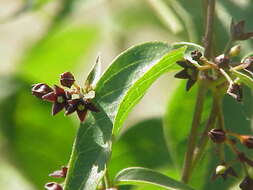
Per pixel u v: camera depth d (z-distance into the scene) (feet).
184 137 0.74
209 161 0.73
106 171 0.58
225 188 0.74
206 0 0.65
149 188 0.62
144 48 0.57
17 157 0.87
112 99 0.56
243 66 0.57
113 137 0.55
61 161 0.87
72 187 0.54
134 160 0.81
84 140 0.55
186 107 0.74
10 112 0.87
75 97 0.56
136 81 0.54
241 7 0.78
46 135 0.87
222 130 0.59
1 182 0.87
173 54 0.55
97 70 0.56
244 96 0.74
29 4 0.85
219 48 0.77
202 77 0.62
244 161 0.59
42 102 0.87
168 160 0.82
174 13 0.78
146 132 0.83
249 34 0.61
